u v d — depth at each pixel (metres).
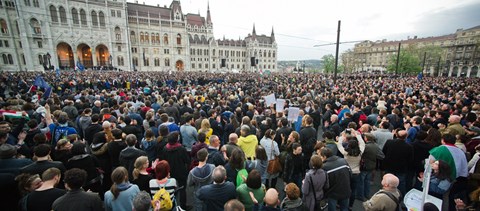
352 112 9.26
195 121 7.86
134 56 79.12
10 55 58.97
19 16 56.16
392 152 5.38
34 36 58.47
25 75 29.33
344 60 114.88
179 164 4.98
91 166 4.46
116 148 5.28
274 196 3.09
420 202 3.48
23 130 5.82
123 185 3.37
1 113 6.79
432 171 4.38
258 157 5.14
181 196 5.20
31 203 3.02
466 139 5.50
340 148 5.49
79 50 69.50
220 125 7.97
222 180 3.55
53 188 3.21
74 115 8.84
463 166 4.33
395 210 3.25
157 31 82.75
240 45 115.44
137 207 2.90
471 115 6.92
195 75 38.53
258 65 117.19
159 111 8.85
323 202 4.46
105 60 73.50
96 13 66.69
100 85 22.22
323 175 4.12
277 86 20.06
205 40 103.81
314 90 17.95
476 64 85.56
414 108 9.59
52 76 29.72
